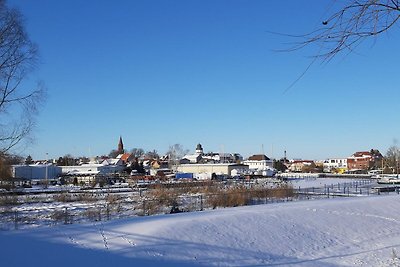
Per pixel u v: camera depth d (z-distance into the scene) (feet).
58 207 111.04
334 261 60.08
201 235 62.49
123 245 55.36
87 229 61.00
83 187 203.82
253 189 134.51
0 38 101.76
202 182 186.70
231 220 71.10
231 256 58.13
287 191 139.85
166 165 497.05
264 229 69.92
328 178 314.14
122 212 100.01
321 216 82.84
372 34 18.40
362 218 85.81
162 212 99.04
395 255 61.16
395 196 116.78
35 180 272.72
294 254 62.90
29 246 52.75
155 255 53.98
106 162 448.24
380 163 502.38
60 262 49.37
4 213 98.37
